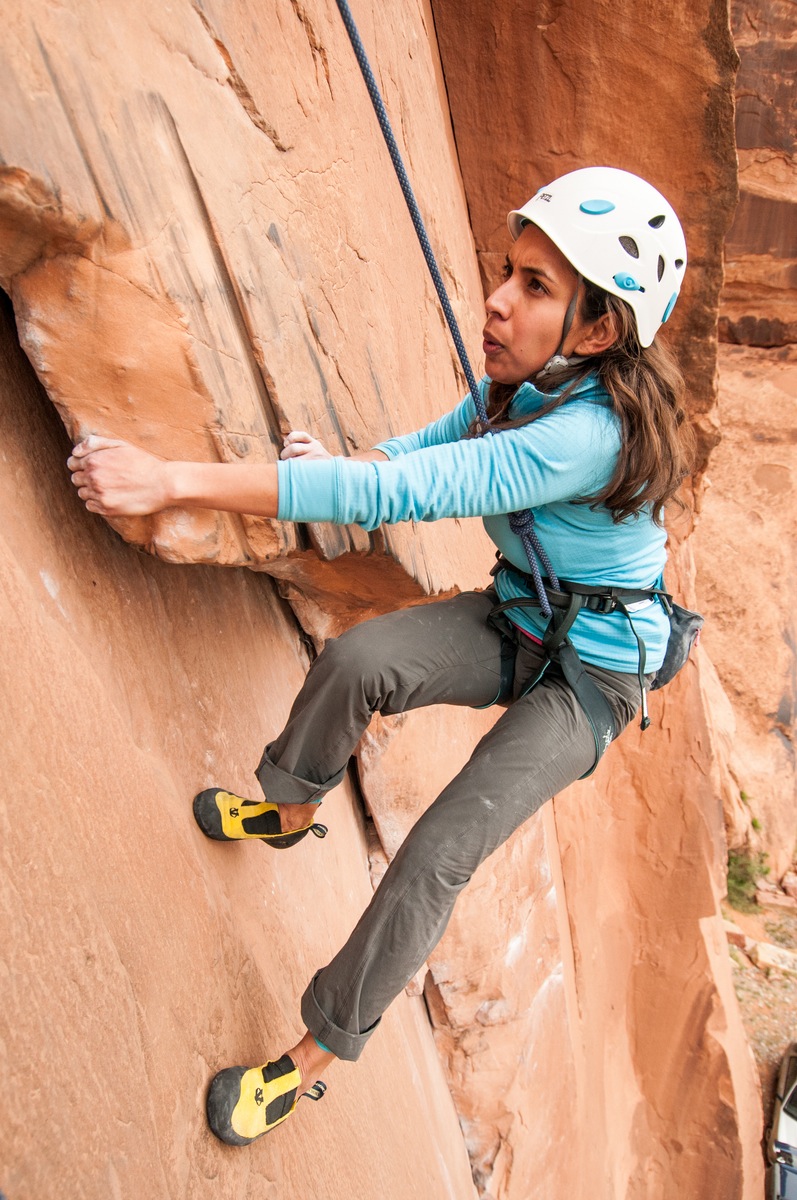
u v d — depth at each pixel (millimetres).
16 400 1508
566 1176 5289
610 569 1712
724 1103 7688
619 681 1766
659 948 7840
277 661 2641
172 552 1543
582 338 1577
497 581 1850
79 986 1315
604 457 1519
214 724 2125
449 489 1452
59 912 1300
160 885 1663
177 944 1676
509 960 4473
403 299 2877
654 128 4738
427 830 1599
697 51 4434
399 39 3410
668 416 1561
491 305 1594
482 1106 4523
